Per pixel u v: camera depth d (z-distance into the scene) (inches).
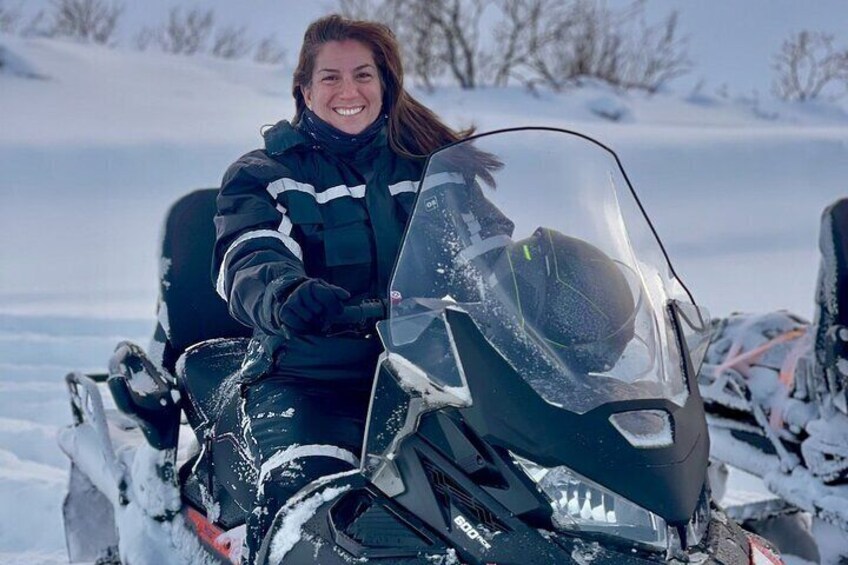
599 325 73.4
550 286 75.0
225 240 88.0
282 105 660.7
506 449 69.2
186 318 110.9
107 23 959.6
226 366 103.8
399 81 99.3
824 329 118.6
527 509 67.9
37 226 367.9
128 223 377.1
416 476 72.3
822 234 118.9
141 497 102.2
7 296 276.4
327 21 97.9
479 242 77.8
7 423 178.2
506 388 69.6
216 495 96.1
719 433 132.3
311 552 74.2
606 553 66.0
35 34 935.0
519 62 828.0
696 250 343.9
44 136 522.3
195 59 809.5
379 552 71.5
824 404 119.0
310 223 91.0
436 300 75.4
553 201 81.1
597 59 857.5
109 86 667.4
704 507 71.1
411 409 72.6
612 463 66.8
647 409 69.4
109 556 119.3
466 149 82.7
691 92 861.8
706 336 81.3
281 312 74.2
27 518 141.4
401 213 96.0
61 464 162.2
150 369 104.7
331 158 95.0
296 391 89.2
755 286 296.0
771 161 504.7
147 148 502.3
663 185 454.0
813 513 116.1
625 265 79.2
